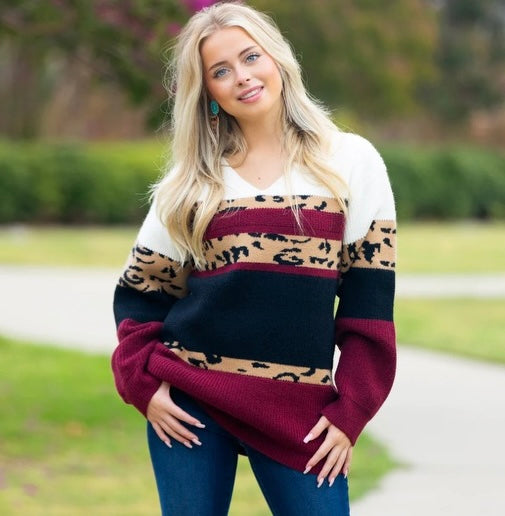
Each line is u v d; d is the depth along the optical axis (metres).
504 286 20.47
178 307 4.06
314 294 3.86
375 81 43.62
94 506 6.89
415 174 40.75
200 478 3.92
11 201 33.81
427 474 7.65
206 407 3.93
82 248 26.75
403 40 44.81
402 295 18.91
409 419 9.43
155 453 4.01
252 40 4.01
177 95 4.11
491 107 55.28
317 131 4.00
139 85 9.80
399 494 7.12
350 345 3.93
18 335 14.11
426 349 13.38
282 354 3.87
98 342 13.70
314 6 41.22
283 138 4.02
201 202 3.98
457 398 10.34
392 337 3.91
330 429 3.85
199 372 3.91
